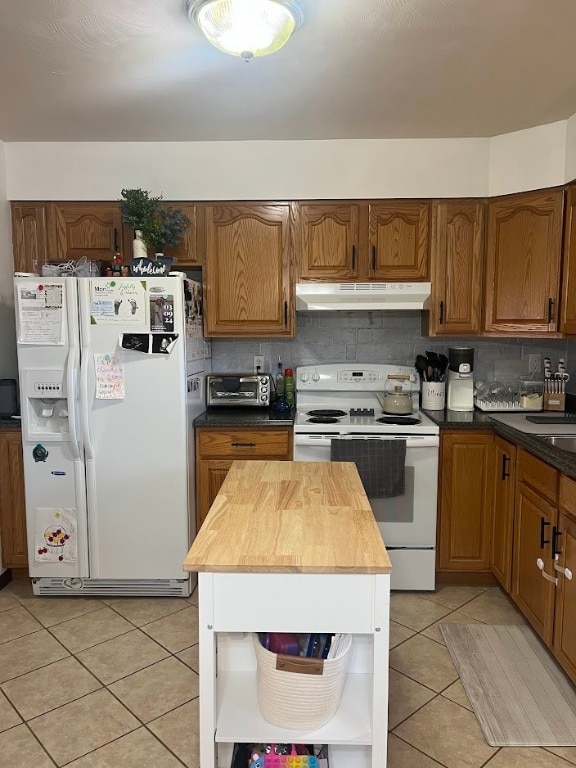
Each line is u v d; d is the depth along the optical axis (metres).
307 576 1.29
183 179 3.08
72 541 2.82
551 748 1.84
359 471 2.79
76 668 2.27
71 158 3.06
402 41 1.98
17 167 3.06
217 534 1.44
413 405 3.32
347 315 3.49
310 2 1.71
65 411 2.76
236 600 1.30
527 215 2.93
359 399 3.42
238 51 1.83
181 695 2.10
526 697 2.08
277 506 1.67
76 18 1.81
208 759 1.35
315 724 1.37
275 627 1.31
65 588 2.88
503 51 2.06
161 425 2.76
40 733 1.90
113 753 1.81
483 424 2.86
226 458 2.97
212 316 3.17
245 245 3.14
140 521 2.81
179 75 2.24
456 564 2.95
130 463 2.78
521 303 2.99
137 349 2.70
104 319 2.70
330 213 3.12
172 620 2.66
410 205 3.09
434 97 2.49
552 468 2.18
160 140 3.04
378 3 1.73
